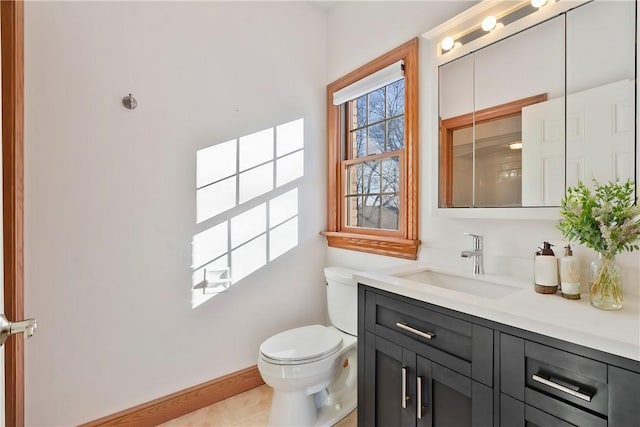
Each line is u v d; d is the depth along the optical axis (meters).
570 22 1.25
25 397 1.43
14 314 1.35
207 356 1.91
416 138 1.81
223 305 1.96
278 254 2.19
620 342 0.77
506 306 1.02
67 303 1.52
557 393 0.87
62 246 1.50
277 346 1.66
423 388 1.20
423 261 1.79
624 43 1.13
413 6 1.84
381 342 1.36
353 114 2.35
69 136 1.51
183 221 1.82
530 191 1.35
